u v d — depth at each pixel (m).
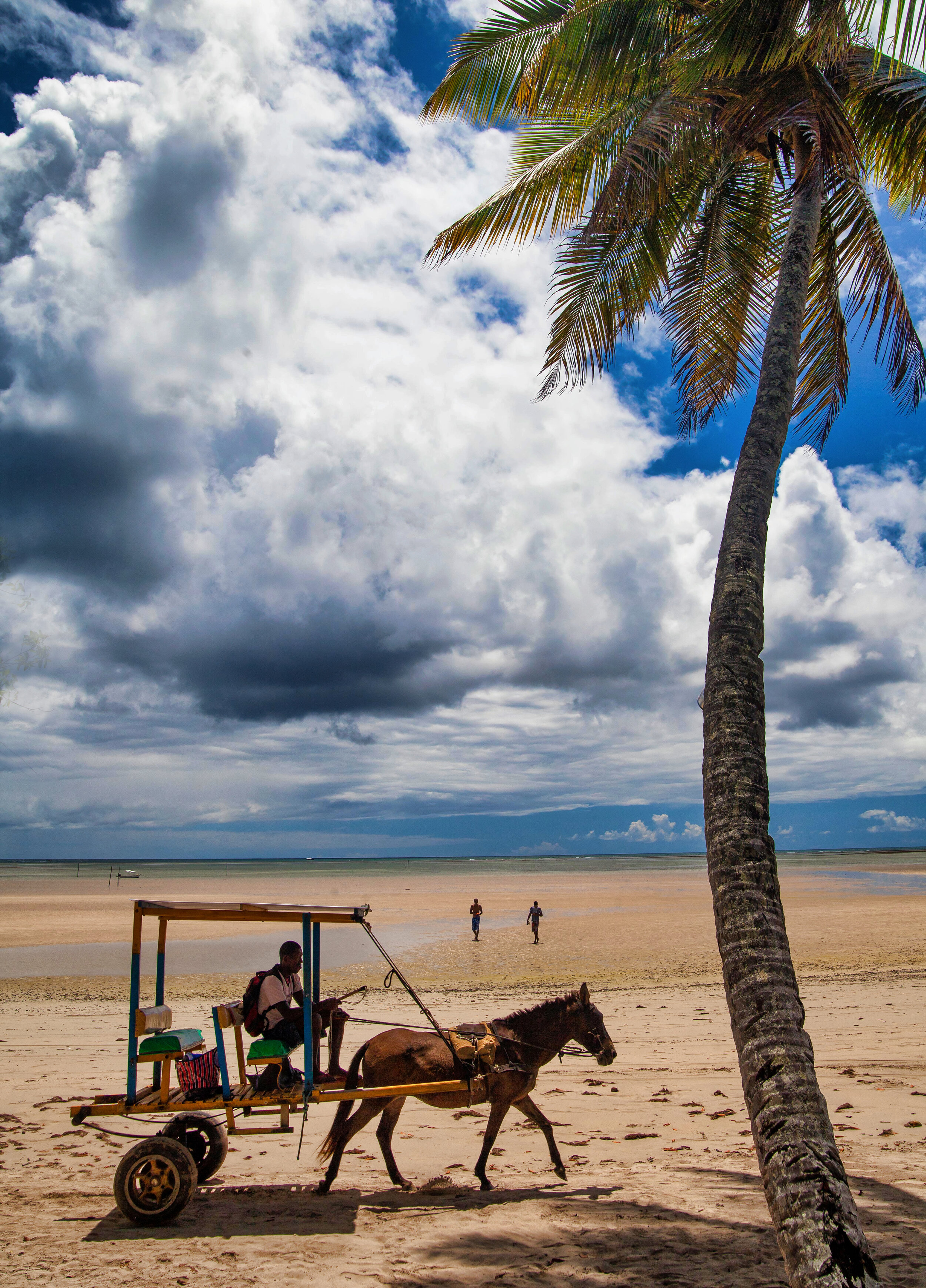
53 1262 5.46
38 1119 9.41
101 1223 6.27
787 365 7.04
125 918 39.38
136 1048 6.60
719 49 7.44
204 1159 7.45
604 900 51.75
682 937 28.64
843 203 9.60
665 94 8.17
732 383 11.09
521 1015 7.30
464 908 46.03
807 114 8.31
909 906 39.69
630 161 7.75
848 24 7.28
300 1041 7.00
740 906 4.27
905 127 8.90
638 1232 5.87
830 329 10.55
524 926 34.16
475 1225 6.08
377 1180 7.33
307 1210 6.52
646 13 8.57
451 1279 5.13
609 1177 7.19
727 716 4.90
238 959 24.45
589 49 8.67
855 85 8.99
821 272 10.36
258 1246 5.73
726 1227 5.92
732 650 5.17
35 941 29.61
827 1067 10.91
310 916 6.94
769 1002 3.96
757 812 4.55
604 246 9.46
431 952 25.41
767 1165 3.62
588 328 9.59
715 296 10.87
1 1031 14.55
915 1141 7.84
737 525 5.93
